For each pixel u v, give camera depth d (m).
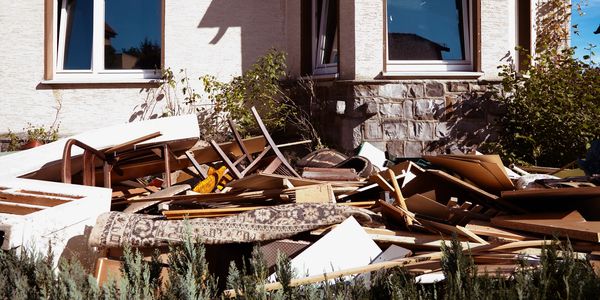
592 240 3.97
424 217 5.04
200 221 4.38
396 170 5.83
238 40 10.88
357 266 4.17
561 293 3.25
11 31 10.64
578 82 8.73
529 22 10.03
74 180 6.22
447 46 9.64
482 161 4.98
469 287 3.24
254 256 3.71
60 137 10.62
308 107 10.36
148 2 11.00
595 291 3.19
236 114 10.29
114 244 4.22
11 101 10.67
